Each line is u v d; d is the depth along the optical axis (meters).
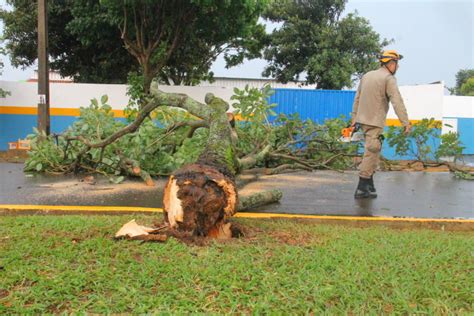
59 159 8.67
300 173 9.66
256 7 15.68
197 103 5.50
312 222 5.11
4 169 9.38
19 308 2.47
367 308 2.61
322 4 22.02
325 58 21.12
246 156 8.44
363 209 5.91
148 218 4.78
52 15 17.92
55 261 3.21
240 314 2.51
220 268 3.11
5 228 4.14
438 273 3.17
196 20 15.31
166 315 2.42
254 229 4.39
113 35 17.17
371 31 21.52
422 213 5.77
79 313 2.43
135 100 14.69
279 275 3.04
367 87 6.36
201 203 3.79
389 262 3.41
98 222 4.41
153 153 8.01
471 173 9.83
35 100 14.95
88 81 20.56
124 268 3.09
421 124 11.23
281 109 15.80
